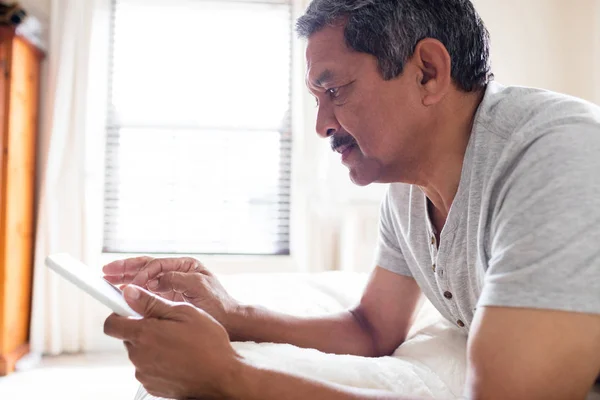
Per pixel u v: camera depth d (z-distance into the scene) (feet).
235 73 9.08
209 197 8.91
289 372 1.75
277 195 9.00
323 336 2.84
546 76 8.50
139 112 8.87
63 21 8.06
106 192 8.71
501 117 2.11
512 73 8.55
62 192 7.95
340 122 2.29
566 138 1.76
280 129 9.05
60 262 1.98
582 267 1.54
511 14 8.58
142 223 8.77
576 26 8.36
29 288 7.80
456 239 2.30
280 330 2.78
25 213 7.60
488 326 1.60
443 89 2.18
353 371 2.13
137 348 1.76
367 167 2.33
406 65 2.17
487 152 2.11
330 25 2.24
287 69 9.11
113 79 8.84
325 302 3.75
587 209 1.59
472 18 2.29
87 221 7.98
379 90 2.19
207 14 9.04
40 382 6.48
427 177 2.36
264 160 9.04
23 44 7.32
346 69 2.20
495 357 1.55
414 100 2.20
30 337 7.57
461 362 2.43
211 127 8.97
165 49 8.98
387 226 3.10
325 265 8.38
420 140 2.26
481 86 2.31
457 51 2.20
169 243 8.79
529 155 1.81
